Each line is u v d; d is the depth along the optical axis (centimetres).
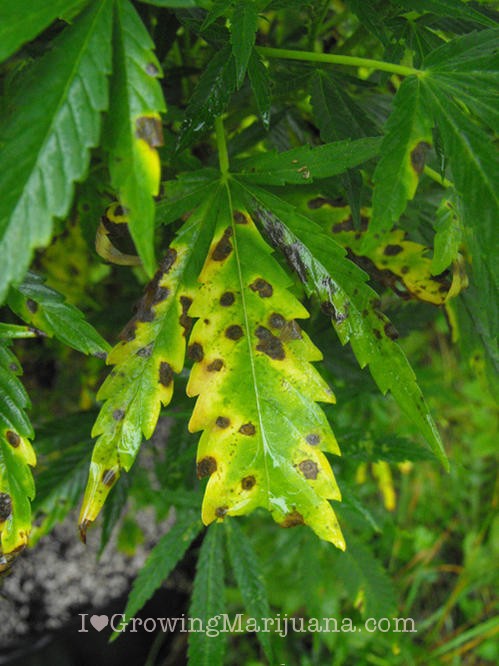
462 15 25
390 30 29
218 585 36
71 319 26
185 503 37
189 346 25
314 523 24
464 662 74
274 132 34
